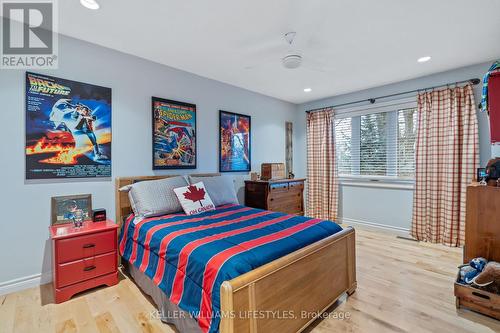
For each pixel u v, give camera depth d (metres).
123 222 2.64
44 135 2.26
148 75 2.93
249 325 1.25
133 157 2.81
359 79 3.60
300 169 5.05
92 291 2.15
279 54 2.78
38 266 2.24
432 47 2.61
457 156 3.16
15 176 2.13
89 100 2.51
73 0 1.84
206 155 3.53
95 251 2.16
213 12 1.98
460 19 2.09
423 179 3.45
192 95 3.36
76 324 1.72
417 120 3.50
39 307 1.91
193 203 2.63
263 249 1.55
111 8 1.94
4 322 1.73
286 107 4.87
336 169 4.44
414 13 2.00
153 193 2.52
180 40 2.46
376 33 2.32
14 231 2.13
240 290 1.21
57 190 2.33
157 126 3.00
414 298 2.05
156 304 1.94
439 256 2.92
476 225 2.08
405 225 3.73
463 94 3.13
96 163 2.55
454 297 2.05
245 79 3.60
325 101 4.64
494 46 2.59
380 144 3.99
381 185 3.94
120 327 1.69
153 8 1.93
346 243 2.08
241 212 2.66
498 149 2.93
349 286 2.09
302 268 1.60
